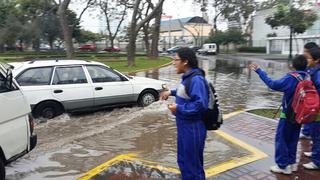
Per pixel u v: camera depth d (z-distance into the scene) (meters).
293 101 5.65
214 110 4.78
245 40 73.44
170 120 10.15
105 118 10.70
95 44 90.06
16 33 59.94
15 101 5.52
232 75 24.83
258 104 13.15
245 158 6.88
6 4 60.91
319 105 5.70
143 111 11.33
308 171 6.23
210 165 6.57
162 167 6.49
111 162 6.74
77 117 10.86
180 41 99.00
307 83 5.61
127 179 5.92
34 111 10.28
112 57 45.03
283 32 61.38
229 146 7.69
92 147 7.84
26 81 10.33
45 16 62.59
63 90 10.62
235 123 9.59
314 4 47.62
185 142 4.73
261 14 70.94
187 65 4.72
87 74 11.12
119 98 11.53
